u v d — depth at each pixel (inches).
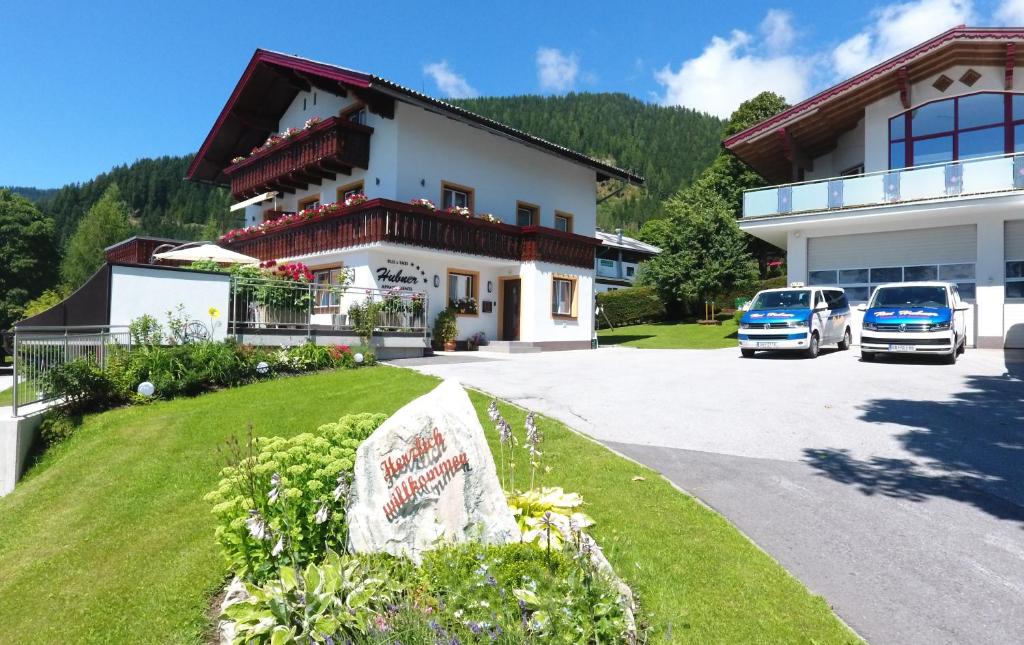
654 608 143.7
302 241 807.7
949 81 729.0
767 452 283.3
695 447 291.3
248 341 534.9
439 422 148.6
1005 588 159.8
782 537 191.5
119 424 372.8
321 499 149.0
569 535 153.5
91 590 182.9
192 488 266.8
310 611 118.6
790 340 625.6
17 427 337.7
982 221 681.6
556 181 984.3
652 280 1349.7
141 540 217.8
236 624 124.5
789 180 1057.5
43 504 275.6
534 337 834.8
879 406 375.9
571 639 113.0
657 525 195.2
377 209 688.4
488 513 150.4
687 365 590.9
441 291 803.4
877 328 577.9
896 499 223.8
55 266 1959.9
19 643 159.0
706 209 1285.7
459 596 118.8
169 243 877.2
